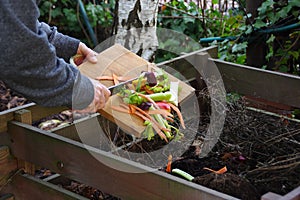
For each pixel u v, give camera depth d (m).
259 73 2.12
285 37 2.61
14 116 1.76
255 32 2.63
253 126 2.02
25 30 1.19
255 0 2.60
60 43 1.70
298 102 2.04
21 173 1.80
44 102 1.32
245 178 1.67
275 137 1.91
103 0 4.15
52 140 1.63
